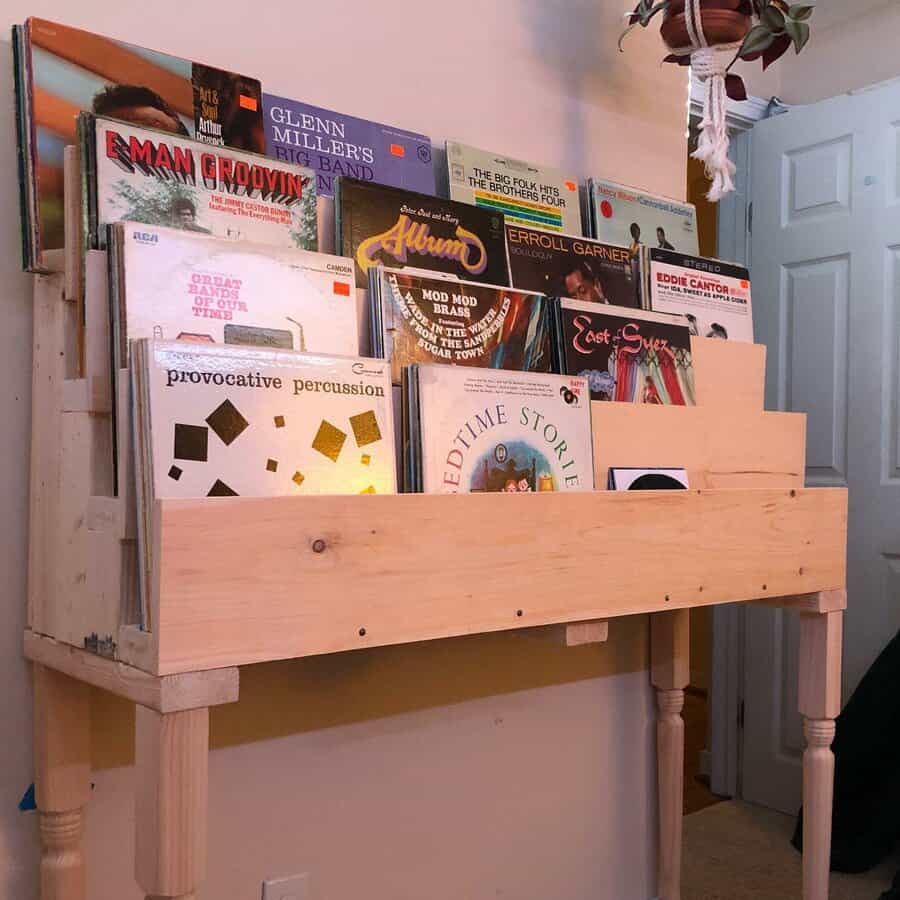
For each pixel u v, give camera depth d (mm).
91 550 919
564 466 1194
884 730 2119
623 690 1724
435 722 1438
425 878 1425
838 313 2426
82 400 941
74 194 968
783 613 2469
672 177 1863
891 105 2320
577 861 1643
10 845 1063
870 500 2340
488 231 1329
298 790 1282
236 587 809
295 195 1125
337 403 979
